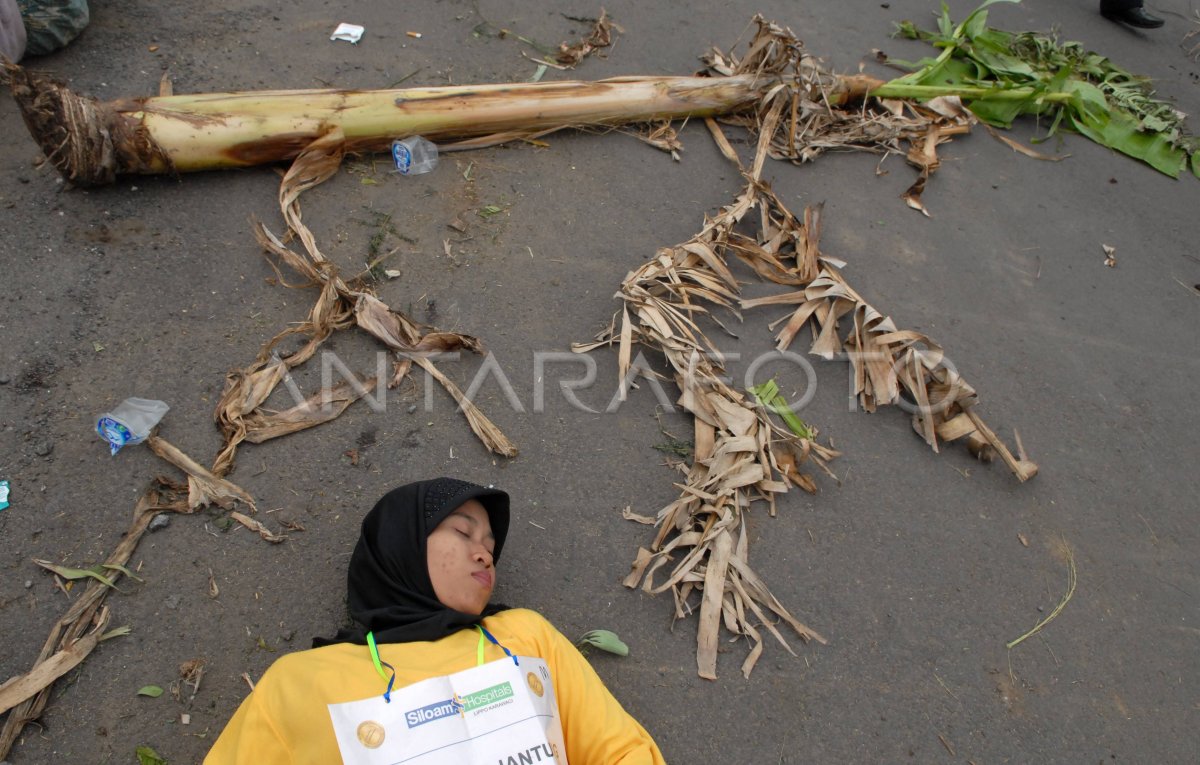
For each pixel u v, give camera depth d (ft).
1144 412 11.87
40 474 8.70
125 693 7.45
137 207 11.67
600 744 6.94
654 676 8.23
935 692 8.54
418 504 7.72
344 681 6.57
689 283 12.01
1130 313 13.41
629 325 10.84
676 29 17.71
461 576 7.55
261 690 6.69
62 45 13.78
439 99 13.19
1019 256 14.08
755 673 8.41
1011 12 21.08
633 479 9.80
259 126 12.10
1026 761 8.21
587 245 12.53
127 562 8.23
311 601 8.27
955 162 15.96
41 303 10.21
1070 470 10.93
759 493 9.89
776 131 15.47
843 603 9.09
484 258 12.00
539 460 9.79
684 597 8.77
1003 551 9.91
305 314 10.72
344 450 9.50
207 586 8.21
